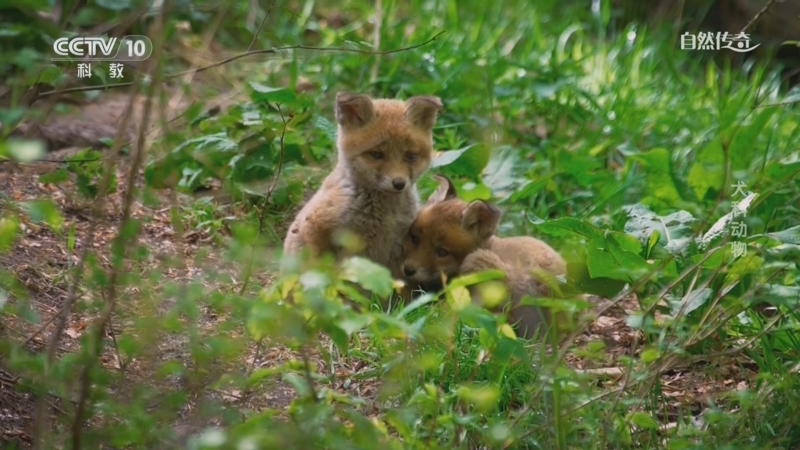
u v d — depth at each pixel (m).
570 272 10.12
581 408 7.90
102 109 15.11
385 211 11.81
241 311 6.34
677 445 7.64
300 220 12.09
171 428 7.13
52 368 6.52
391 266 12.13
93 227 6.84
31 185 12.35
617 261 9.84
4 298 7.23
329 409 6.30
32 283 10.19
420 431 7.70
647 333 9.01
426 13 19.77
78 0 8.83
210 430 6.80
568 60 18.16
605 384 9.28
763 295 8.62
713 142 13.27
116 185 12.10
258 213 12.79
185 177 13.61
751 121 15.41
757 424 8.30
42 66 8.37
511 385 8.76
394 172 11.56
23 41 11.30
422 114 12.23
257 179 13.41
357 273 5.72
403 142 11.83
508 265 10.66
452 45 17.78
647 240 11.04
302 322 6.08
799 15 19.41
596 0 21.44
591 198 13.91
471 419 7.09
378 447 6.24
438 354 8.97
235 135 14.30
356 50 9.29
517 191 13.23
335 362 9.57
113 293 6.52
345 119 11.95
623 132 15.76
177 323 6.55
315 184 13.96
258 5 18.70
